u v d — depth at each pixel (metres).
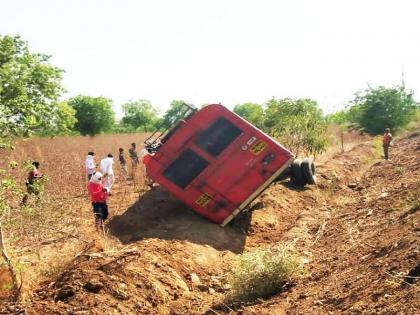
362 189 17.25
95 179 11.59
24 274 8.16
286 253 8.98
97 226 11.26
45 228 10.16
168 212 14.05
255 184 12.55
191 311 7.95
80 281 7.82
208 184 12.58
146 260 9.05
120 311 7.30
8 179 7.89
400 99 34.81
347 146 28.97
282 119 21.42
